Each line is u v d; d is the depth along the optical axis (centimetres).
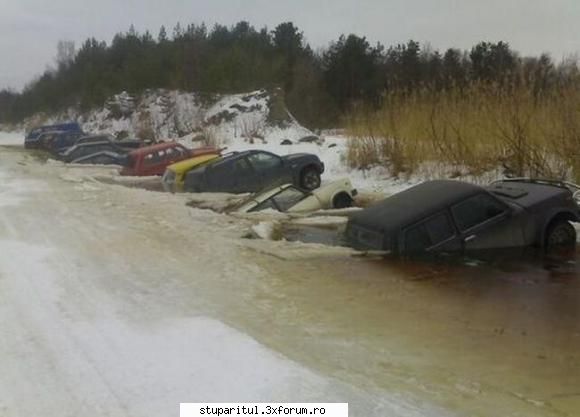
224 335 644
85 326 676
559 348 619
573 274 893
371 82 6344
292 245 1075
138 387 522
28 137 5466
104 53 8575
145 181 2416
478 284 848
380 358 590
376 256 1002
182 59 6294
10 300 773
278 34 7775
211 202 1667
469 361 585
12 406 494
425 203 1046
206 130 4072
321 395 504
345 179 1569
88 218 1377
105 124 6141
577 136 1464
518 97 1686
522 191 1111
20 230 1241
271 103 4909
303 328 674
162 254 1016
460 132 1767
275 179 1925
